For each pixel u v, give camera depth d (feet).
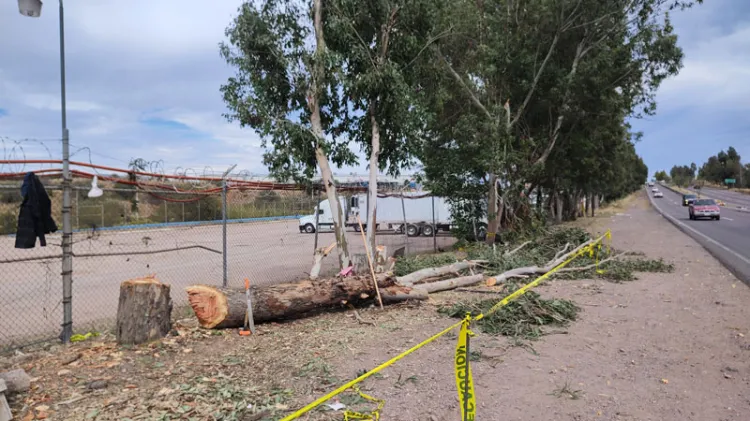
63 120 20.20
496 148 55.57
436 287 32.22
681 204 247.29
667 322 24.27
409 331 22.53
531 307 24.95
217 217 68.28
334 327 23.24
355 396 14.88
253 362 17.97
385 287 27.48
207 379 16.05
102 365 17.17
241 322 22.52
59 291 35.55
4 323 24.95
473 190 59.88
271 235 85.87
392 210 95.25
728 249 57.41
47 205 19.76
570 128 70.33
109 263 51.55
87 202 52.13
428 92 42.39
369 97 34.76
